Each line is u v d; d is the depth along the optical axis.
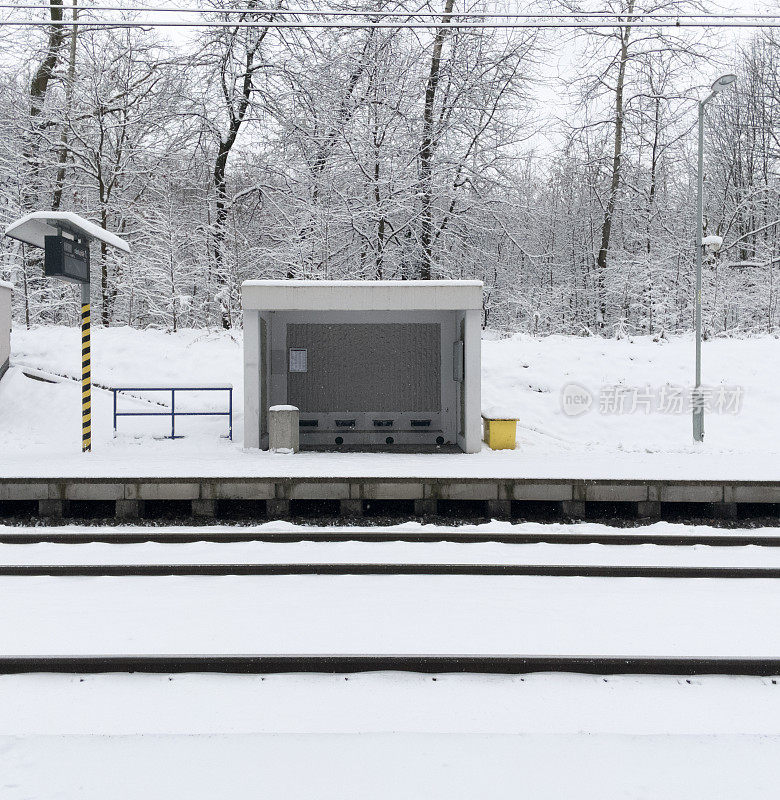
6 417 13.97
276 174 22.50
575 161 26.61
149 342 17.66
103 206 21.62
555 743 3.59
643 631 5.01
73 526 8.51
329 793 3.12
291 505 9.35
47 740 3.61
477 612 5.39
